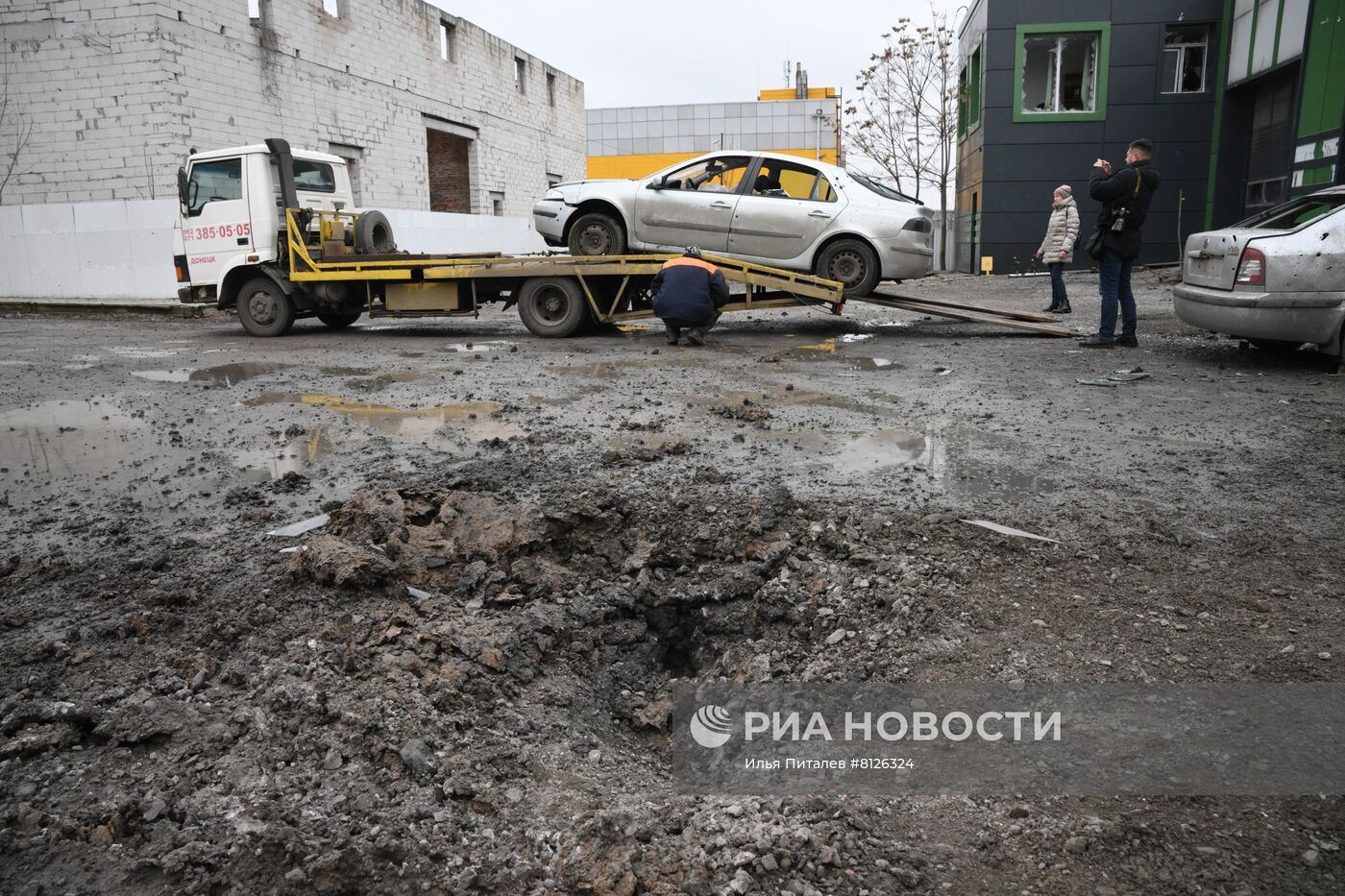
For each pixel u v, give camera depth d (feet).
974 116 83.82
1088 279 64.13
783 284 34.12
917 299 35.70
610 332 38.19
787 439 18.66
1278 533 12.98
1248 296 25.11
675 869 6.69
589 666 10.66
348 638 10.18
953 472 16.14
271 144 36.50
